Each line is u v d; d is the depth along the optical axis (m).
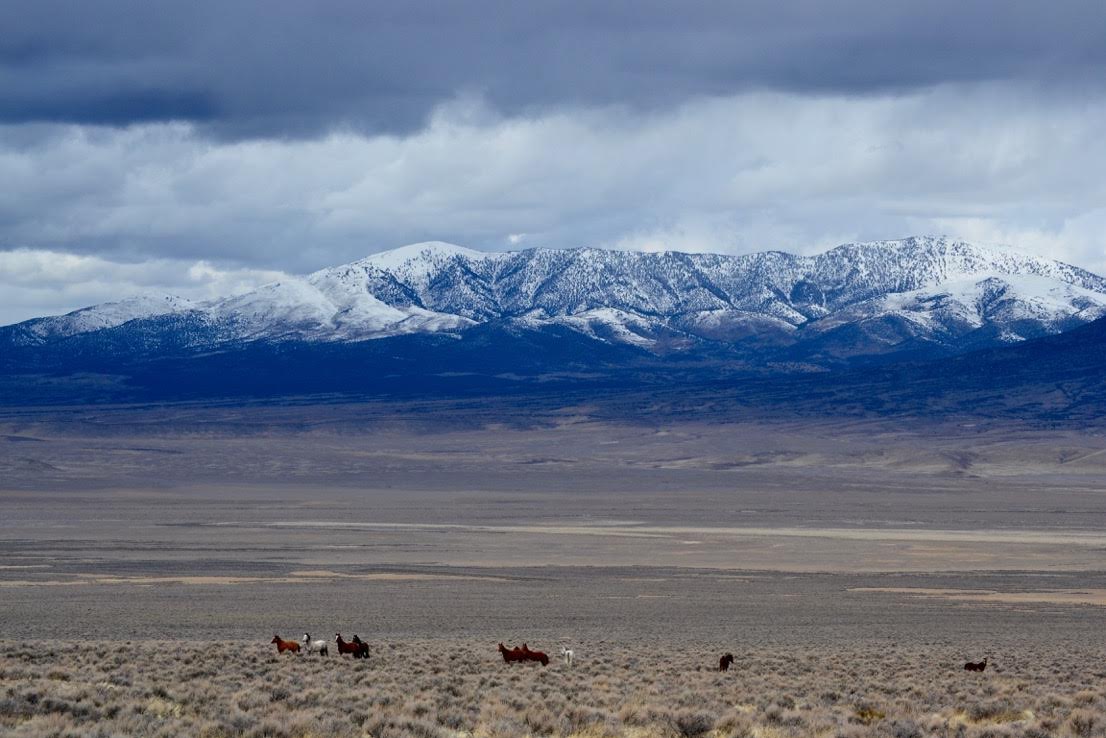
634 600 170.88
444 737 57.56
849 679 87.69
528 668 89.88
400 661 91.94
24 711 59.78
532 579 198.75
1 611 146.88
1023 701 74.88
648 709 65.56
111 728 55.72
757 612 159.00
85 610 149.25
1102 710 70.69
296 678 78.81
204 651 93.94
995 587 193.38
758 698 74.06
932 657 105.75
